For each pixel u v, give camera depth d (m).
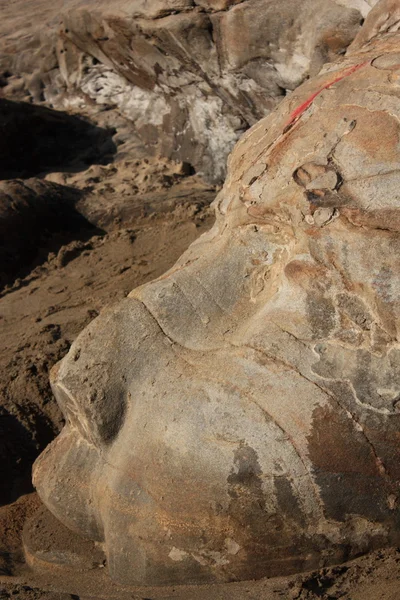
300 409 2.51
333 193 2.68
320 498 2.49
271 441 2.51
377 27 3.81
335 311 2.62
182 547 2.65
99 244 5.47
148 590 2.74
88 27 6.84
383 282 2.53
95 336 3.12
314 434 2.49
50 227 5.63
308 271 2.71
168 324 3.04
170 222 5.55
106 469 2.90
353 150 2.72
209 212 5.56
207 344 2.90
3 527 3.37
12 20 9.41
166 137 6.75
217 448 2.57
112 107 7.58
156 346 2.98
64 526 3.18
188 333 2.98
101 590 2.84
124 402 2.95
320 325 2.63
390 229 2.54
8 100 7.30
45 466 3.17
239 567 2.61
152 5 5.77
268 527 2.54
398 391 2.46
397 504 2.49
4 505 3.53
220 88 5.86
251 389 2.60
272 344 2.66
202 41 5.60
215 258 3.18
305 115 3.02
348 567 2.56
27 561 3.16
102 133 7.32
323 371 2.55
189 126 6.46
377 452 2.46
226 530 2.58
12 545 3.27
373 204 2.60
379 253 2.55
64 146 7.31
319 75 3.33
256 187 3.03
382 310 2.52
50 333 4.49
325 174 2.72
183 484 2.61
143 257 5.20
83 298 4.85
